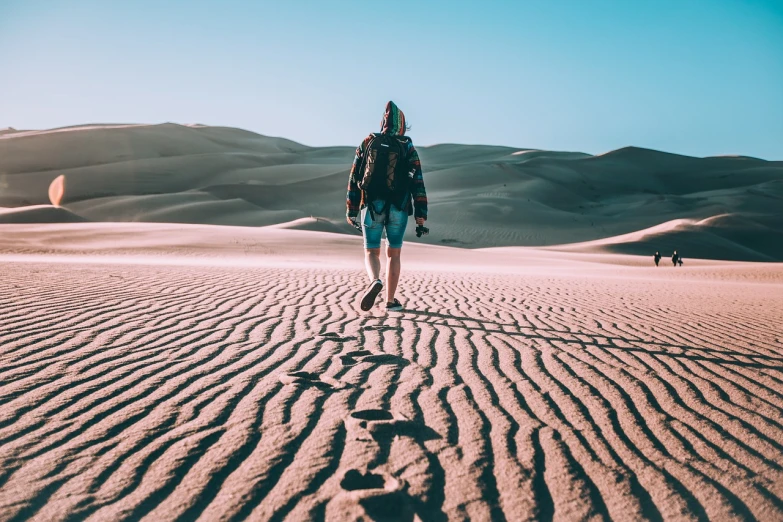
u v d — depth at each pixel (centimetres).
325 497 216
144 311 578
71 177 12825
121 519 199
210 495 216
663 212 11856
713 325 625
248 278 953
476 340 493
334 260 2939
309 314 601
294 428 281
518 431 286
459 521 204
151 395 325
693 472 249
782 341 545
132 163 14288
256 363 397
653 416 316
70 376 357
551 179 15862
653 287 1166
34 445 257
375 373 379
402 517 205
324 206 11456
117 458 245
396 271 640
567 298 830
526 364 414
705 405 337
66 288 717
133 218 9338
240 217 9450
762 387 378
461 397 334
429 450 260
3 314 530
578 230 10175
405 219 622
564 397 341
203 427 280
